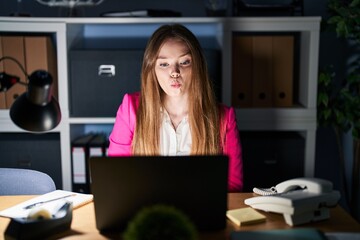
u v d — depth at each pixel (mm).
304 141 2359
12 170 1710
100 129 2713
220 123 1835
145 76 1751
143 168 1134
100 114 2305
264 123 2332
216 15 2311
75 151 2318
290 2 2582
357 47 2449
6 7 2561
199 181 1146
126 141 1846
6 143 2311
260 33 2629
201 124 1761
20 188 1680
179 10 2621
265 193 1492
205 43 2664
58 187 2359
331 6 2334
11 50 2244
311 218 1274
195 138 1759
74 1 2383
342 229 1238
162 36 1724
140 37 2662
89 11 2598
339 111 2326
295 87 2621
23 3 2557
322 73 2336
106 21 2207
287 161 2367
